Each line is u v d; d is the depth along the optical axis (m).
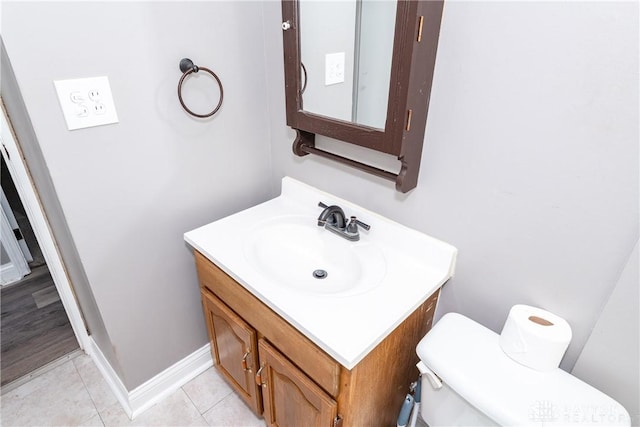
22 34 0.85
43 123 0.94
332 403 0.92
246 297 1.08
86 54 0.95
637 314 0.76
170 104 1.15
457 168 0.96
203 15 1.13
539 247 0.88
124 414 1.48
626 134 0.69
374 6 0.90
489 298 1.03
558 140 0.77
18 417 1.47
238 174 1.44
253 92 1.36
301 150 1.28
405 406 1.11
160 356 1.48
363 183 1.22
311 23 1.03
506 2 0.76
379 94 0.96
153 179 1.20
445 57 0.88
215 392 1.57
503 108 0.83
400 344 1.03
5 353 1.75
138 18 1.01
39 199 1.28
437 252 1.07
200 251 1.19
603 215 0.76
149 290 1.34
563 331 0.85
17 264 2.23
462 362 0.89
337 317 0.90
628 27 0.64
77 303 1.58
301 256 1.29
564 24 0.70
